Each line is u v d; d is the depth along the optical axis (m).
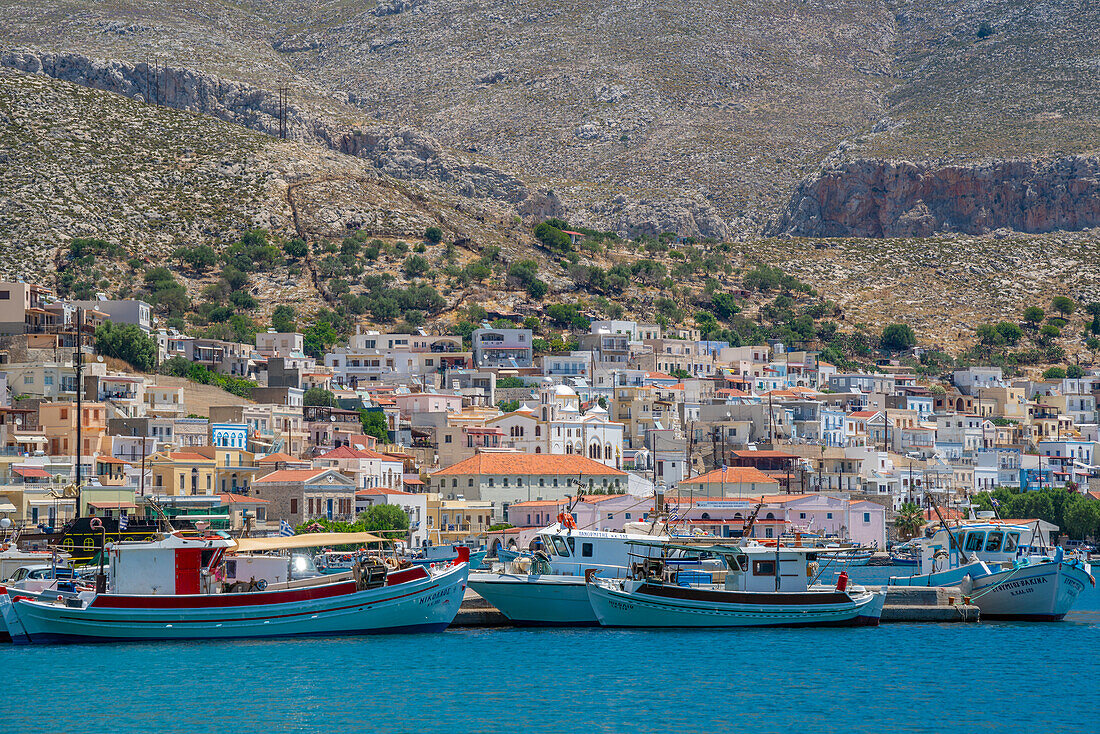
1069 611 195.62
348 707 124.12
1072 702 128.50
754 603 165.00
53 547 176.25
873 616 169.50
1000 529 197.75
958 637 162.38
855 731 118.25
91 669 137.50
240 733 116.19
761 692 131.12
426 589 157.50
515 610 166.75
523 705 125.44
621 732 116.94
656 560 169.88
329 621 153.12
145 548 151.00
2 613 149.12
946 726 120.06
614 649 151.12
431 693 129.50
